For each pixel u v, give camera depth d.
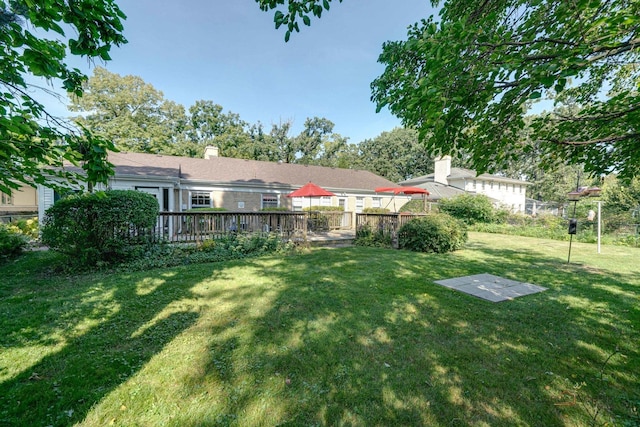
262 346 2.79
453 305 3.96
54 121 2.12
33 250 7.82
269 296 4.21
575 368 2.50
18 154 2.03
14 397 2.02
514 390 2.21
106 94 21.52
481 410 2.00
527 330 3.22
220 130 31.12
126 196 5.95
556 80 1.88
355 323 3.34
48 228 5.48
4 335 2.92
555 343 2.93
